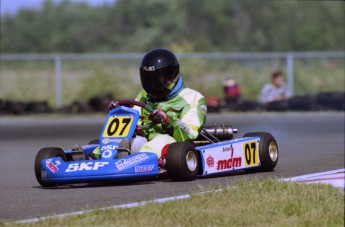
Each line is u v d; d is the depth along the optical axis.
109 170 27.27
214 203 22.84
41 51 164.00
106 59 101.00
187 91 31.50
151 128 30.70
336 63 96.88
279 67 96.56
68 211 22.98
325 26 152.38
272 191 24.66
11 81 98.06
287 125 61.44
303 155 41.06
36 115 79.62
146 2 166.12
